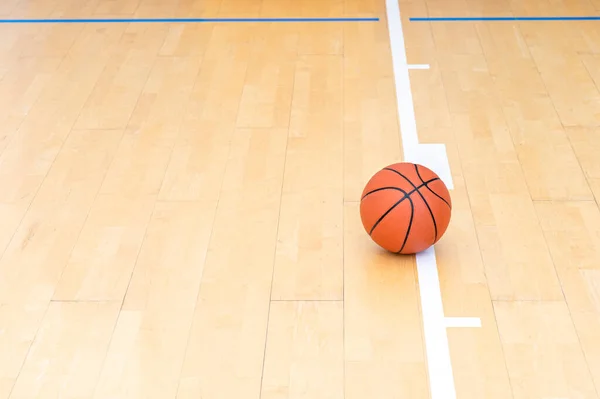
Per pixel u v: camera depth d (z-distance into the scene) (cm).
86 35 495
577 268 296
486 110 403
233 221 326
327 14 518
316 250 309
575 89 421
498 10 520
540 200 335
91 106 415
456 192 340
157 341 269
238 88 429
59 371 258
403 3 532
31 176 359
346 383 251
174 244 314
